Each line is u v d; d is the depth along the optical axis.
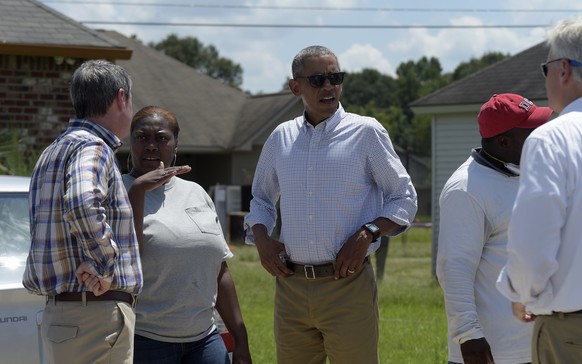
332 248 4.73
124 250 4.03
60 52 12.35
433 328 10.73
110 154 4.00
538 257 3.16
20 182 5.54
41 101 12.39
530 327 4.09
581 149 3.24
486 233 4.15
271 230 5.16
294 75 4.89
